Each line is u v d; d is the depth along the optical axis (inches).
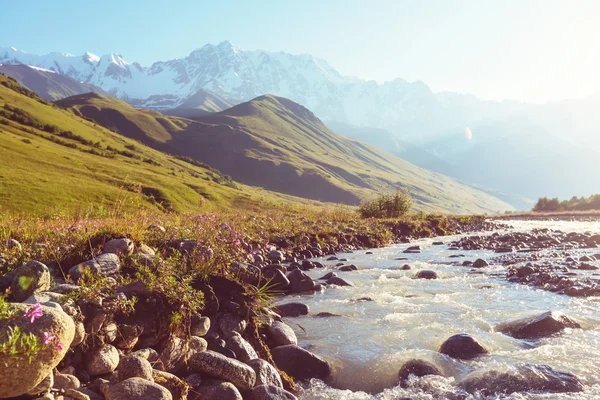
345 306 406.6
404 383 245.6
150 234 398.9
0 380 151.4
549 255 737.6
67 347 170.9
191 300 264.4
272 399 221.1
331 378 264.2
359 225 1141.7
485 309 390.9
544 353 277.1
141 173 4409.5
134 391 188.2
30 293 231.6
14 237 361.7
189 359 239.0
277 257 610.9
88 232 352.8
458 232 1464.1
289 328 317.4
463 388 235.6
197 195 4097.0
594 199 3575.3
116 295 240.4
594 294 429.7
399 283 516.7
